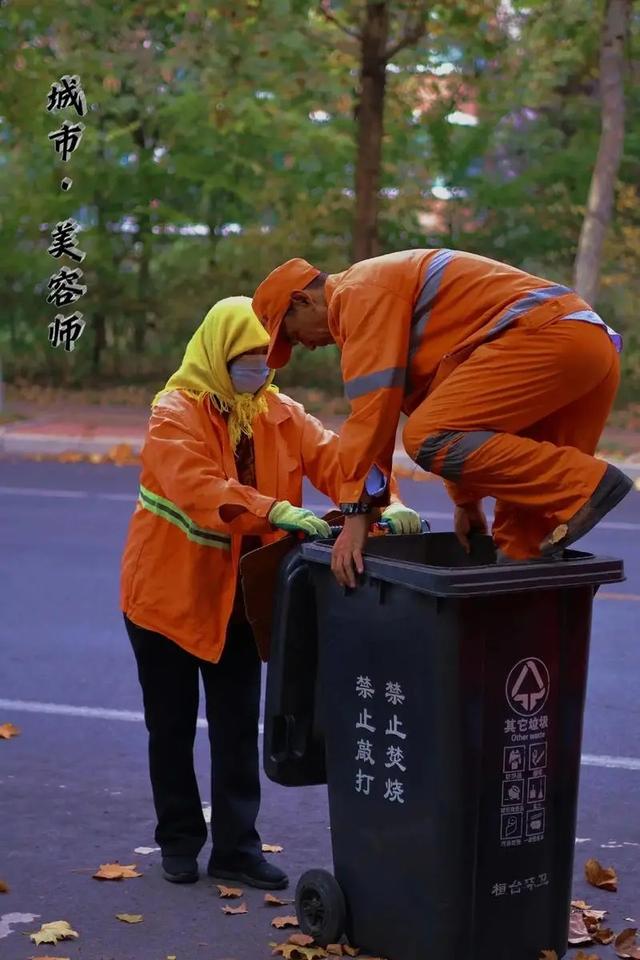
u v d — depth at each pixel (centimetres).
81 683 870
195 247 2639
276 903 557
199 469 532
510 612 462
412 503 1567
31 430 2034
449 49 2394
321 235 2562
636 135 2520
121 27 2264
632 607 1090
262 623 538
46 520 1415
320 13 2070
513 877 478
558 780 484
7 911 549
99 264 2600
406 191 2555
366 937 504
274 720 529
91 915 546
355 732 496
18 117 2291
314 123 2512
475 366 470
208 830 640
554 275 2586
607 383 488
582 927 534
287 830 645
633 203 2452
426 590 449
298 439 573
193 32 2048
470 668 457
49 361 2692
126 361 2705
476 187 2564
